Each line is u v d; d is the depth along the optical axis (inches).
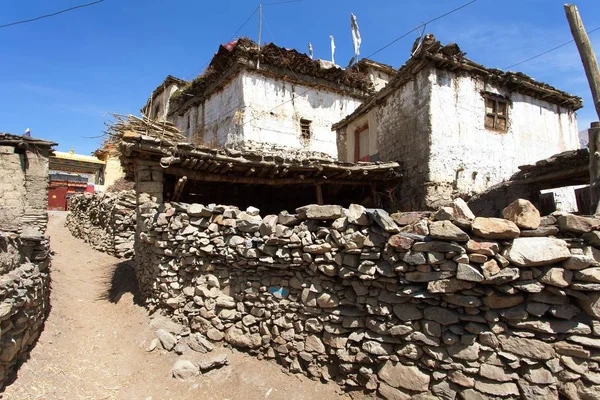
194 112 676.7
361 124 504.4
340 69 611.2
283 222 171.9
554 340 117.0
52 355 176.2
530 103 440.8
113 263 388.5
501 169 402.3
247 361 175.0
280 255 169.3
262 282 181.2
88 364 179.0
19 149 415.8
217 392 158.1
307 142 584.1
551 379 114.9
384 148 442.6
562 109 469.7
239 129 532.4
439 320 130.2
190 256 210.5
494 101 413.1
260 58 549.6
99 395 154.9
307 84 598.5
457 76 389.1
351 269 148.9
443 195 362.6
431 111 367.6
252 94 541.3
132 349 197.0
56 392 148.6
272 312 174.9
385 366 139.6
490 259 122.4
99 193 548.1
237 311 188.7
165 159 266.8
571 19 211.9
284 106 569.9
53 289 271.1
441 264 128.4
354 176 373.7
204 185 385.4
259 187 419.8
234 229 191.0
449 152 372.2
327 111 616.1
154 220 241.0
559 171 278.1
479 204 348.5
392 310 140.1
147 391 160.1
